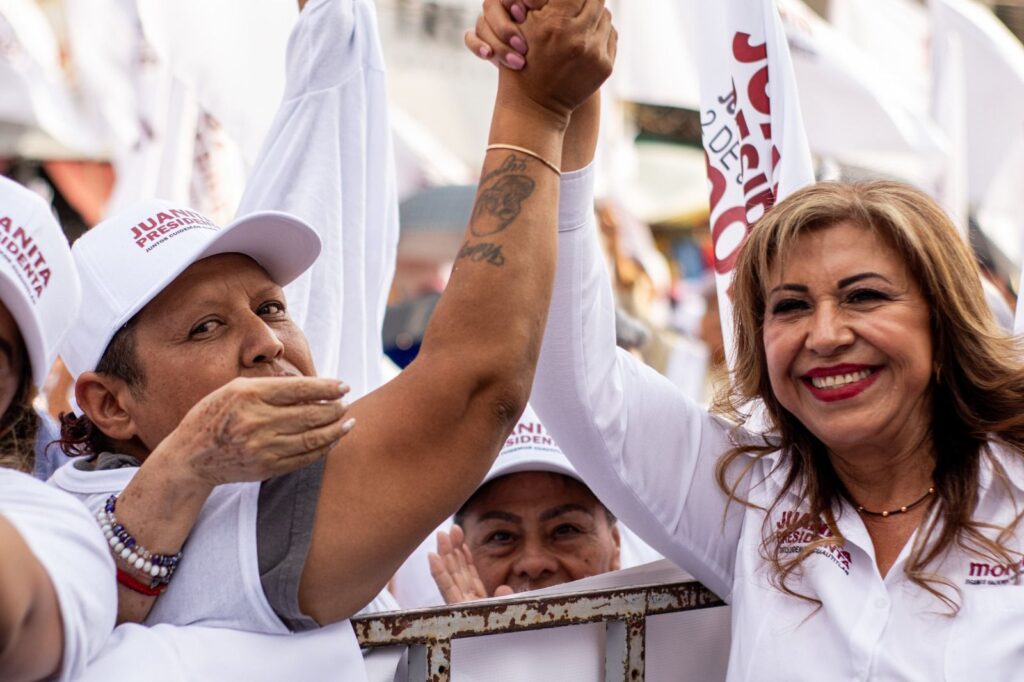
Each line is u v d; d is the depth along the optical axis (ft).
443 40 22.34
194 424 4.48
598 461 6.37
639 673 6.30
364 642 5.47
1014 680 5.37
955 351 5.89
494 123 5.50
